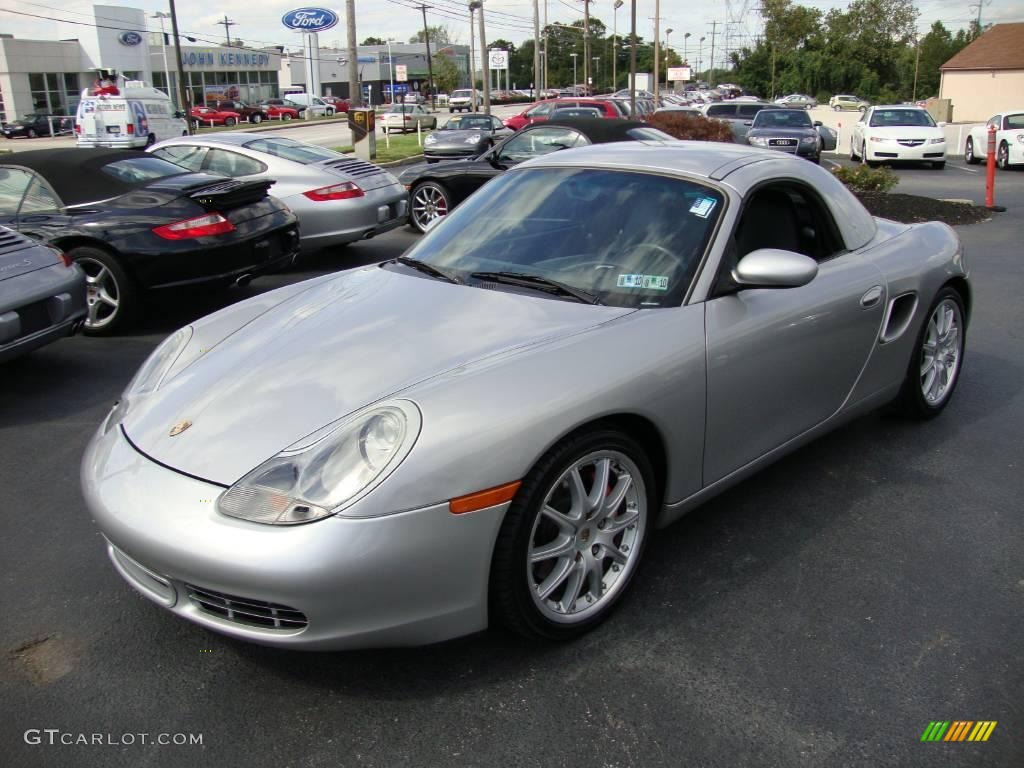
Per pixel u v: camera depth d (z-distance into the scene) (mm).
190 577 2197
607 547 2662
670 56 122688
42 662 2580
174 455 2379
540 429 2324
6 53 50531
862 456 3967
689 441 2807
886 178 12438
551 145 10234
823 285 3346
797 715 2312
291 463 2234
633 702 2363
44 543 3301
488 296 2949
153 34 62969
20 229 6223
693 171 3297
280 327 2982
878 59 75250
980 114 46625
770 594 2875
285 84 89875
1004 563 3068
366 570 2135
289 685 2455
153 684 2473
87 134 26297
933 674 2477
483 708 2346
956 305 4273
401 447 2199
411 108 44469
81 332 6367
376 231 8977
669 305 2852
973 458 3939
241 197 6672
